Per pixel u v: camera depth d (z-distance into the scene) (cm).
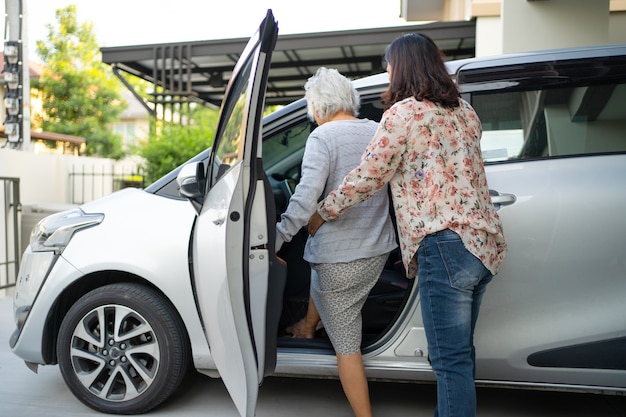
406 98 201
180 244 252
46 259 266
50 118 2222
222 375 225
